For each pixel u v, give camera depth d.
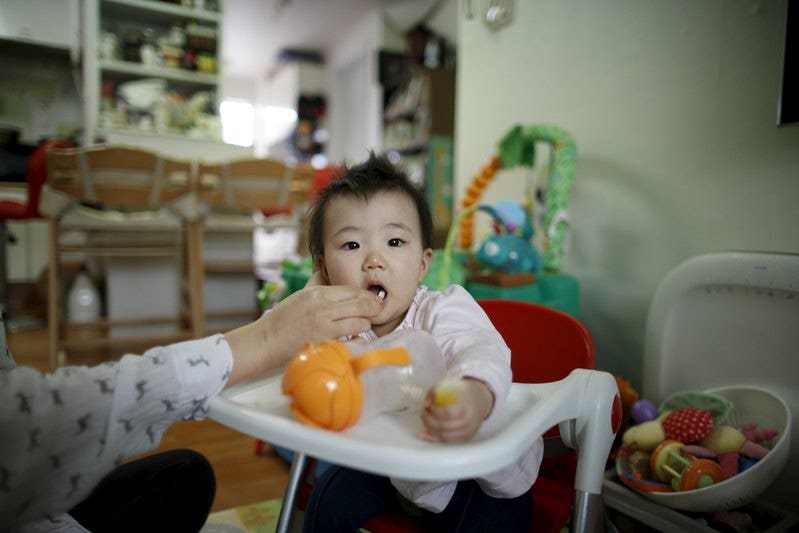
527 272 1.26
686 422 0.96
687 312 1.11
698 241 1.18
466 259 1.38
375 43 4.95
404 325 0.65
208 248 2.72
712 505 0.84
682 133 1.20
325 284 0.68
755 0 1.06
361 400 0.42
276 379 0.57
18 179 2.76
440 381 0.41
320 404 0.40
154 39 3.28
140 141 2.70
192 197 2.12
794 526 0.90
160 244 2.52
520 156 1.39
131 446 0.43
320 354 0.42
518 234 1.33
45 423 0.39
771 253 0.96
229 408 0.44
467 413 0.39
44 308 3.07
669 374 1.14
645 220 1.30
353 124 5.66
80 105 3.16
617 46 1.34
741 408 1.01
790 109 0.97
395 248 0.64
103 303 2.67
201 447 1.51
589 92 1.43
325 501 0.68
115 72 3.16
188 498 0.71
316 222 0.70
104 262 2.77
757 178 1.07
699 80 1.17
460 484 0.65
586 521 0.53
